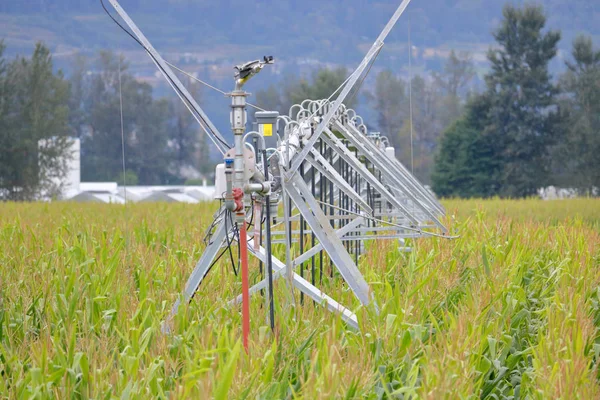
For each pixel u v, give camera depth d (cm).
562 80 10931
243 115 1331
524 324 1700
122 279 1822
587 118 10550
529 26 10981
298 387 1258
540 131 10750
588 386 1231
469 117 11062
